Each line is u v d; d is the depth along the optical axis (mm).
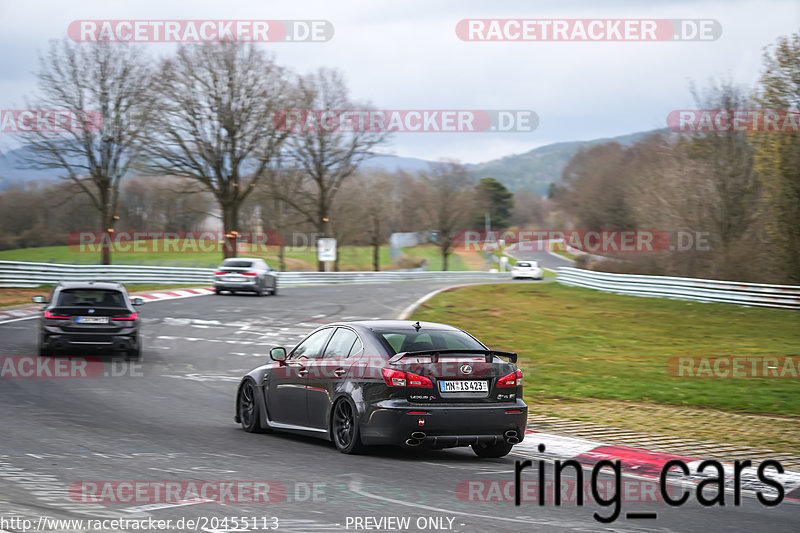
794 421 18625
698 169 69062
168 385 23516
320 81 104688
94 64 83000
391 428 13633
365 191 145250
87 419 17484
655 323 43406
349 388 14398
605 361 29266
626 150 147625
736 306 52375
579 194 153500
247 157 92125
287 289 72312
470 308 50812
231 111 89500
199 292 62656
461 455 15000
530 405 20672
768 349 33250
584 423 18281
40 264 57875
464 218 162875
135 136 84812
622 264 72312
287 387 15930
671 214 69625
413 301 56875
